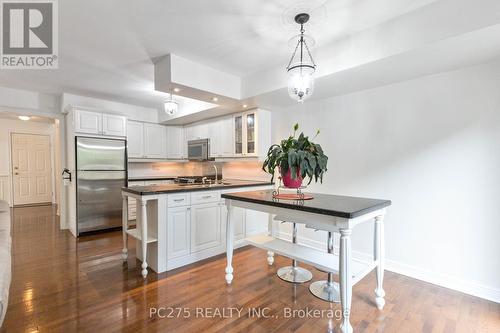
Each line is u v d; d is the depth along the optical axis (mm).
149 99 4527
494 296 2221
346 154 3219
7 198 6582
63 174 4375
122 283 2510
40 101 4176
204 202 3193
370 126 3000
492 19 1618
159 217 2777
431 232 2572
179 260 2932
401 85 2750
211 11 1955
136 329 1818
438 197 2527
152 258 2855
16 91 3934
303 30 2121
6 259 1416
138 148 5105
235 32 2256
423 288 2453
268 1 1840
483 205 2279
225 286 2463
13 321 1890
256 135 3943
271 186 4043
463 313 2043
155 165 5824
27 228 4523
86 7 1902
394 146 2814
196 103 4336
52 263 2977
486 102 2252
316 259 2027
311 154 2115
